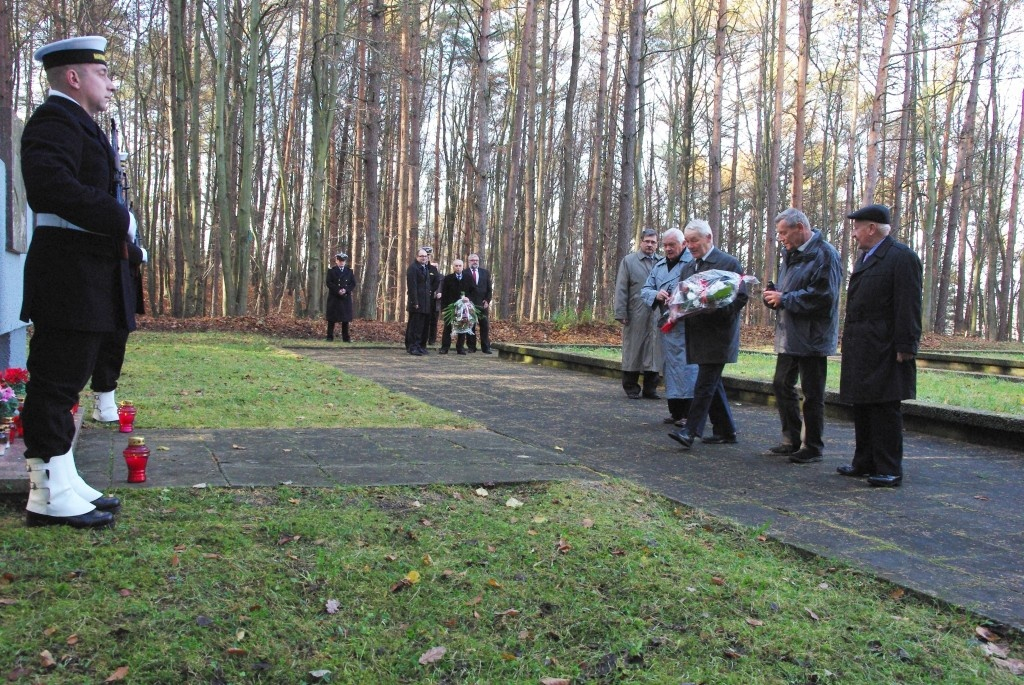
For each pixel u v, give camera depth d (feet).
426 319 55.31
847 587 12.23
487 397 32.83
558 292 108.68
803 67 84.53
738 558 13.14
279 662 9.22
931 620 11.09
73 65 12.66
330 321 62.69
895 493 18.34
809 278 21.17
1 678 8.39
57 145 12.05
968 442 25.53
